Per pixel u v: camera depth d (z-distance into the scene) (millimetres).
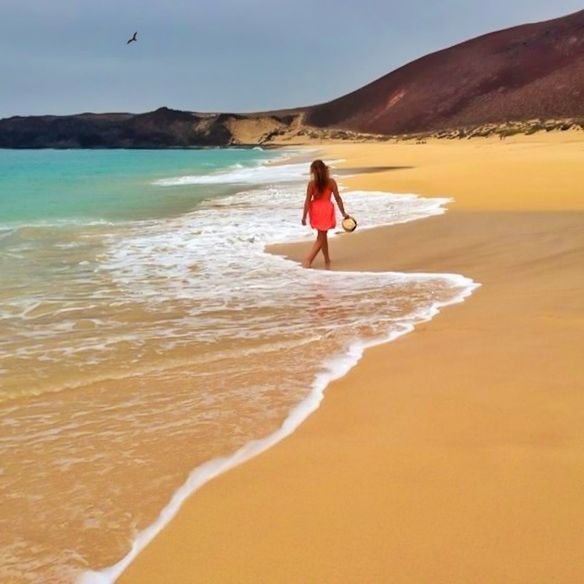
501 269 7625
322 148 115812
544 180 19359
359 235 10984
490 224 11148
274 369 4324
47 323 5812
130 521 2469
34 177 38781
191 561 2205
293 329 5418
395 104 180625
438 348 4609
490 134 109000
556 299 5906
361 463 2877
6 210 17391
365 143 140000
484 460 2846
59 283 7645
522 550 2182
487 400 3549
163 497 2646
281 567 2154
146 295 6977
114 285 7535
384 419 3375
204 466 2916
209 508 2545
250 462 2936
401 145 104188
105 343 5125
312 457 2963
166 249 10211
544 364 4098
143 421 3471
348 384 3963
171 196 21875
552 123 99375
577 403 3441
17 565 2201
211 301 6645
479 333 4949
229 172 42094
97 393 3947
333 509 2500
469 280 7137
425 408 3492
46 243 10906
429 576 2072
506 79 158000
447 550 2201
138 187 27469
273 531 2367
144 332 5453
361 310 6027
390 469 2805
